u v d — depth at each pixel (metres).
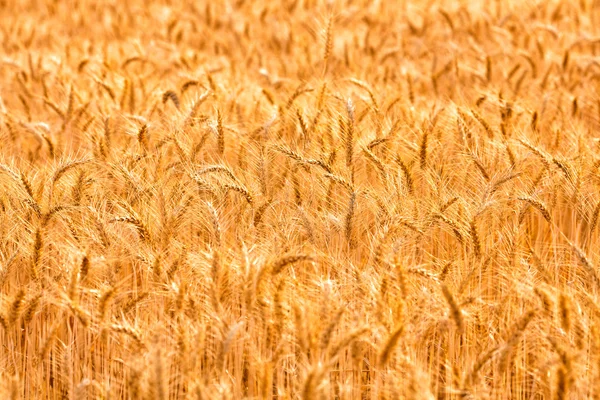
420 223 6.24
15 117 9.48
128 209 6.04
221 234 6.23
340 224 6.28
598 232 6.97
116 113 8.92
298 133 7.91
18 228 6.34
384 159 7.51
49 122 9.77
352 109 7.33
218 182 6.91
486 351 5.22
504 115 8.48
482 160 7.28
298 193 6.95
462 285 5.53
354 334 4.80
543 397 5.48
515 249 6.26
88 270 5.62
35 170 7.61
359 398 5.36
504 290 6.12
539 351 5.61
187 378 4.85
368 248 6.49
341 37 14.59
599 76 10.82
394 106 8.79
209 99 9.04
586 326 5.04
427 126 7.74
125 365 5.65
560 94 9.84
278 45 13.85
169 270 5.68
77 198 6.58
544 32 13.89
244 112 8.98
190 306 5.38
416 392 4.55
